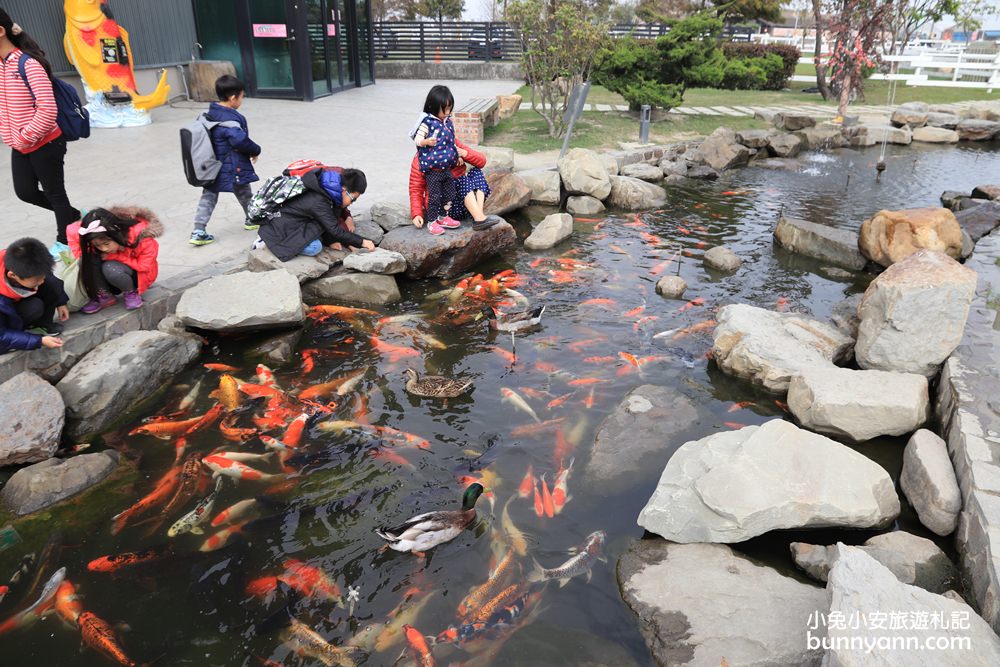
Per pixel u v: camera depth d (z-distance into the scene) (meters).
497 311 6.27
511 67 24.61
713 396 5.03
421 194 7.21
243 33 16.00
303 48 15.99
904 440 4.52
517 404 4.79
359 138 12.13
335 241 6.80
